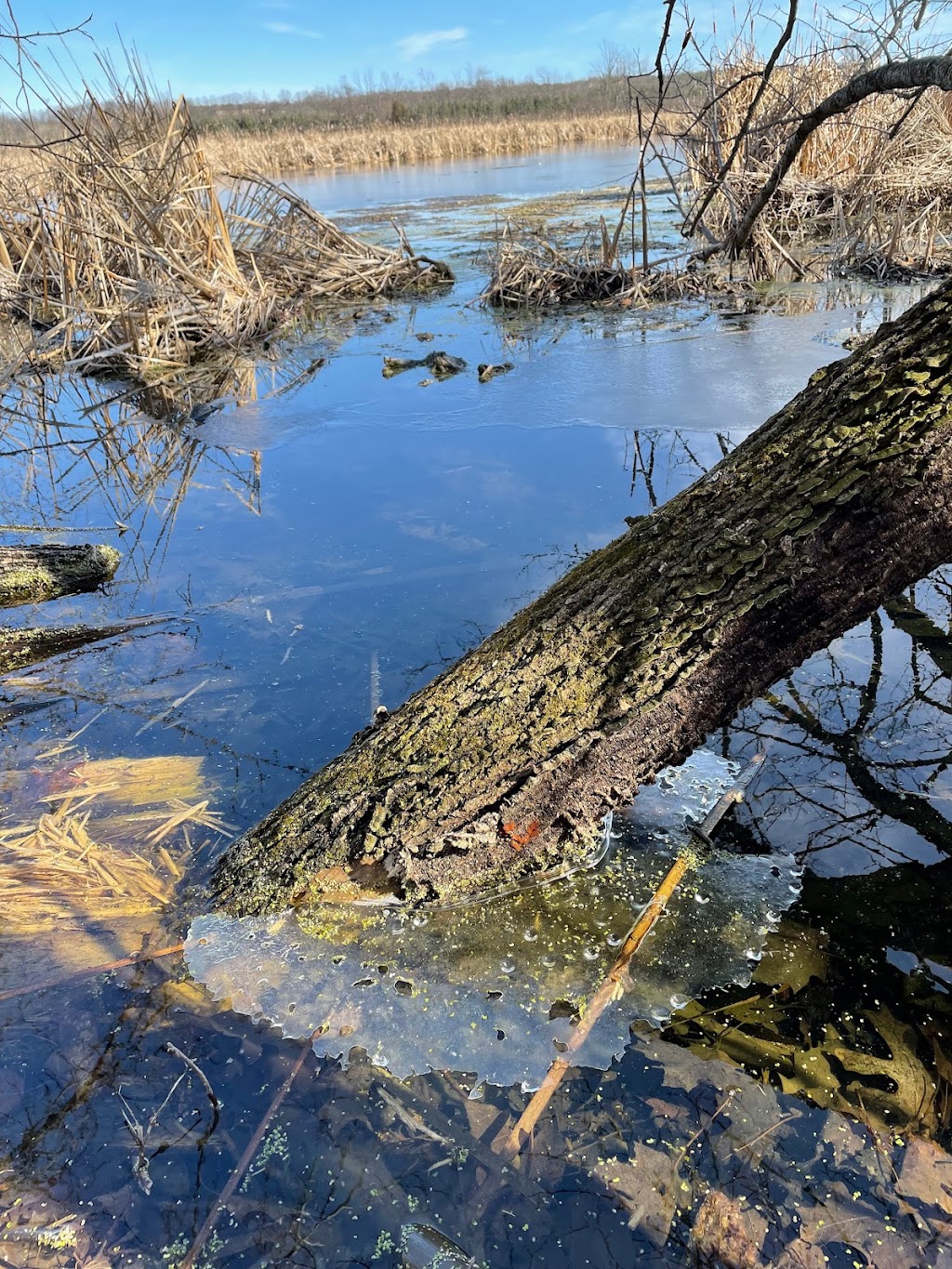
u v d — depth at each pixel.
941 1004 1.72
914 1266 1.30
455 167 25.27
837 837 2.15
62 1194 1.48
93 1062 1.70
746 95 9.12
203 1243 1.41
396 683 2.86
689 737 2.09
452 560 3.66
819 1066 1.62
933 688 2.61
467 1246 1.38
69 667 3.14
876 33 3.41
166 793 2.46
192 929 2.00
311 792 2.16
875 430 1.82
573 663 2.04
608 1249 1.37
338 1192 1.47
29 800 2.45
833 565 1.90
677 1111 1.56
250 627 3.32
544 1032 1.72
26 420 6.29
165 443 5.66
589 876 2.09
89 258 7.41
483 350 7.21
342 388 6.49
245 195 9.62
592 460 4.68
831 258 8.79
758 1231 1.37
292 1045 1.73
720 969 1.83
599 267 8.66
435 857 2.01
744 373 5.87
